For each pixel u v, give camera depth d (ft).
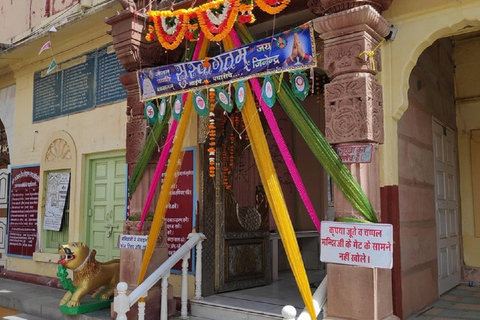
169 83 15.85
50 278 25.04
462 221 22.56
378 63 12.91
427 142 18.44
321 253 12.41
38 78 27.53
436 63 20.48
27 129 27.84
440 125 20.38
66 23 23.07
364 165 12.22
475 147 22.52
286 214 13.04
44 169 26.20
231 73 14.20
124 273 17.29
